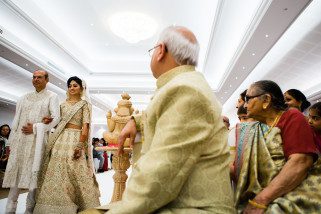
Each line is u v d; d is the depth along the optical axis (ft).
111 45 34.63
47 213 9.62
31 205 10.39
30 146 10.57
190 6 24.79
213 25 24.79
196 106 2.76
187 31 3.48
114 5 25.30
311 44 25.12
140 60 38.96
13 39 27.89
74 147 10.50
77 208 10.16
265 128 4.83
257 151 4.61
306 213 3.97
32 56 30.30
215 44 29.12
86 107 11.10
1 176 18.44
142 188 2.53
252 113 5.01
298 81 33.86
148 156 2.68
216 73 38.93
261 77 36.58
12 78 40.11
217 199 2.84
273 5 18.69
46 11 26.66
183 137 2.67
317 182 4.15
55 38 30.45
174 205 2.79
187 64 3.38
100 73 40.93
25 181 10.21
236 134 5.27
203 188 2.82
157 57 3.51
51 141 10.53
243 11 22.43
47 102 11.09
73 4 25.45
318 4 19.72
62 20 28.48
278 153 4.49
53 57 34.78
